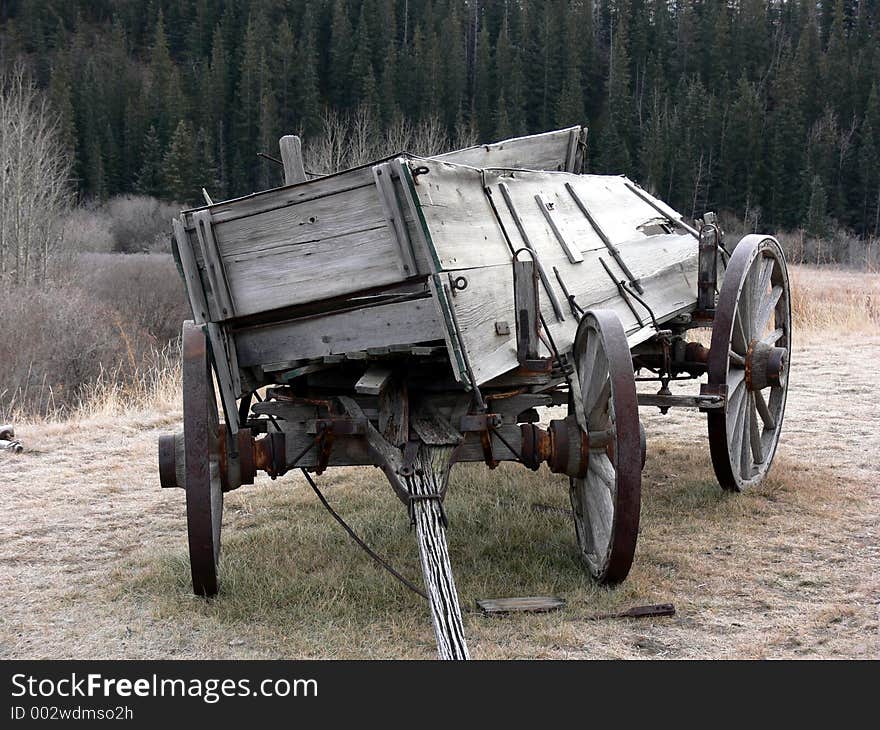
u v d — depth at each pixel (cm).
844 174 5812
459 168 538
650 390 1067
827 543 570
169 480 482
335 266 480
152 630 454
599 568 488
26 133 3139
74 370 1744
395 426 486
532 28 7625
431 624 458
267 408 508
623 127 6159
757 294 664
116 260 3206
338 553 561
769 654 423
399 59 6241
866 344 1328
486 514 641
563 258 587
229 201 488
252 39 6650
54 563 557
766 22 8381
